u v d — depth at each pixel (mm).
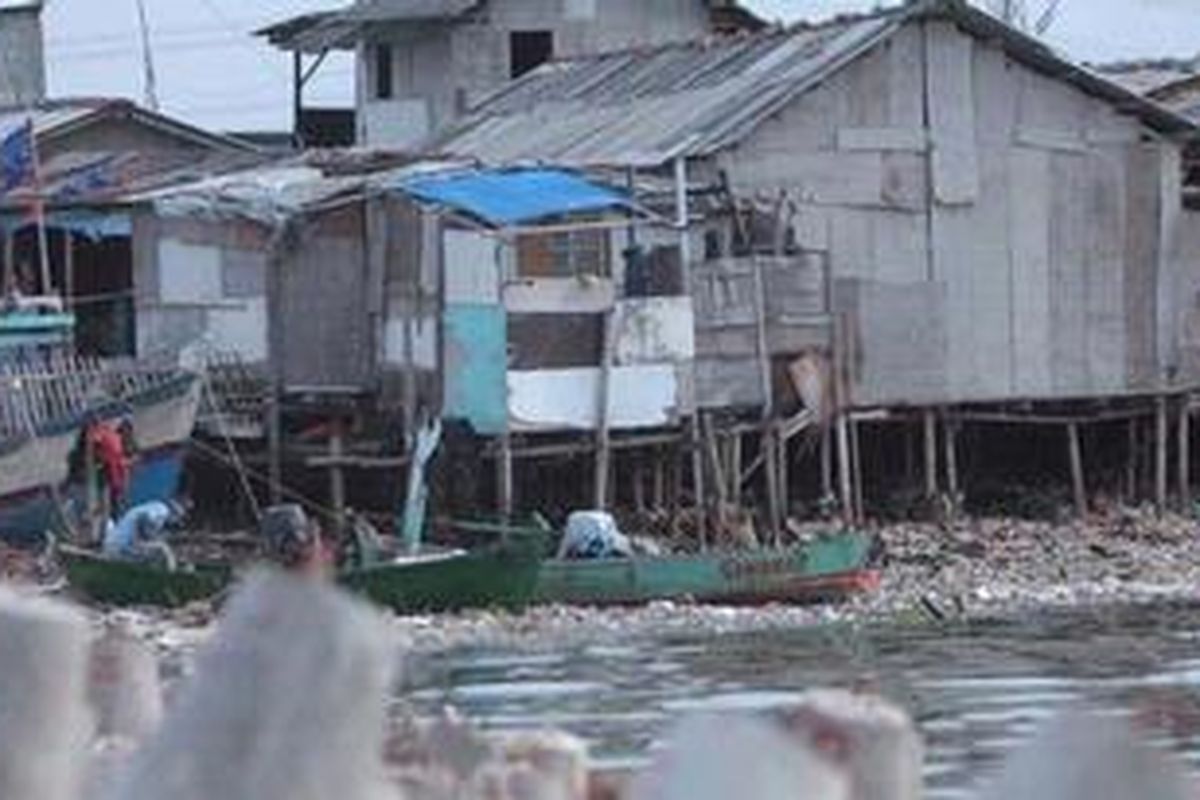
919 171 114875
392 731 13328
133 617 79875
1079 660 77750
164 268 114375
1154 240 120938
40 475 99750
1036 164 117750
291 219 108750
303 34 163375
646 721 58719
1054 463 123188
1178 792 10430
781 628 88438
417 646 81188
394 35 159500
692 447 105250
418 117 160875
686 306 104875
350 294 108875
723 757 10469
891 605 94688
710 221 108312
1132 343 120500
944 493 115688
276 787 10281
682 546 102500
